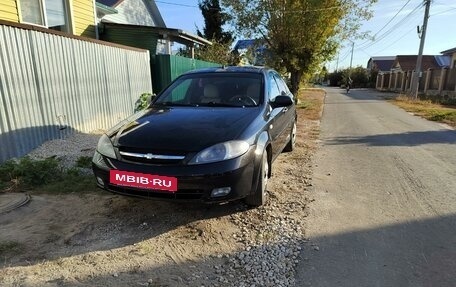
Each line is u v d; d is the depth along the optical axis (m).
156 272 2.85
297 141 8.35
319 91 39.47
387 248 3.29
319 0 17.78
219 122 3.82
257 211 4.03
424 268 2.96
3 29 5.27
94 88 7.79
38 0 8.91
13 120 5.48
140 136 3.54
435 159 6.64
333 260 3.08
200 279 2.78
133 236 3.41
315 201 4.39
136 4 18.38
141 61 9.98
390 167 6.05
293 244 3.34
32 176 4.62
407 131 10.12
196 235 3.46
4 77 5.29
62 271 2.81
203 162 3.29
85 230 3.50
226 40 28.55
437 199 4.52
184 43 17.39
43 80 6.16
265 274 2.87
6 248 3.11
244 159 3.46
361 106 19.00
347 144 8.09
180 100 4.85
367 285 2.74
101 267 2.88
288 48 19.36
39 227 3.53
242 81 5.02
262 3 19.48
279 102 4.87
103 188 3.66
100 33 12.92
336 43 19.83
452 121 12.18
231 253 3.18
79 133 7.22
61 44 6.64
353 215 4.00
